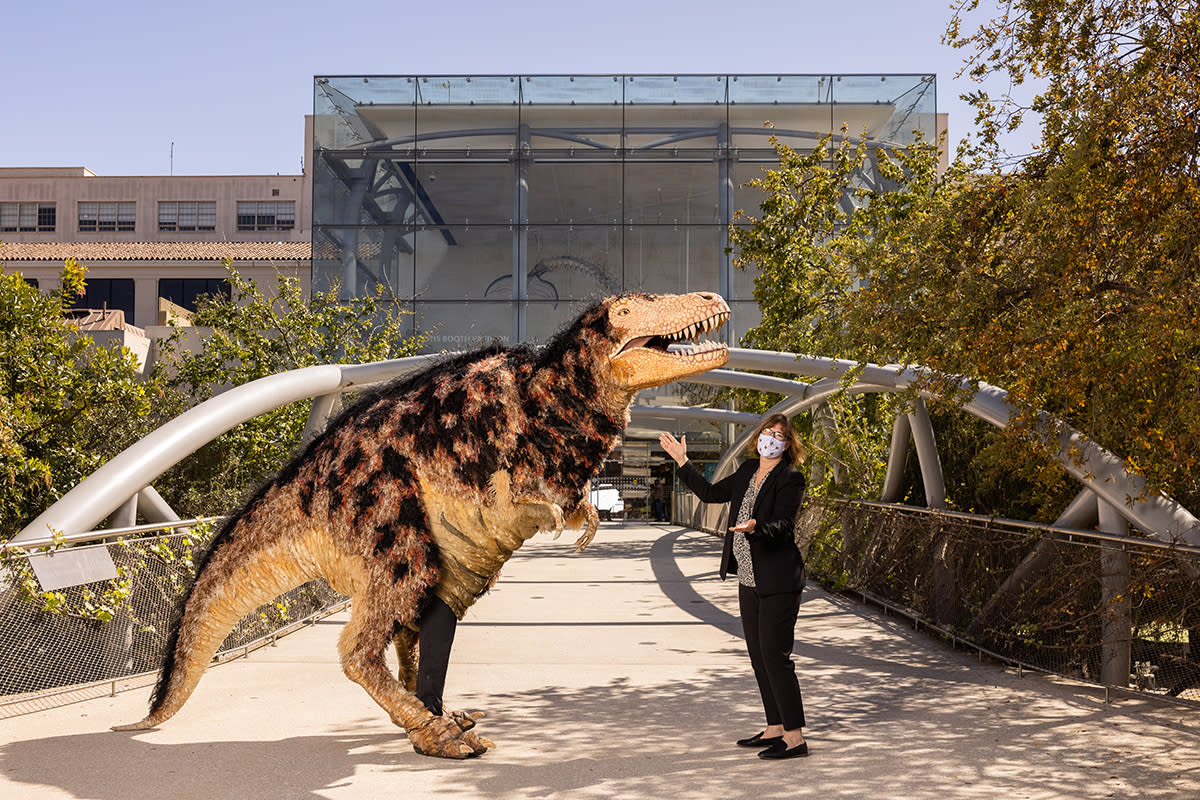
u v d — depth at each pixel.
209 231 45.59
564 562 19.25
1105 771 5.31
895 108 26.36
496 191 26.06
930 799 4.83
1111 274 7.26
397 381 6.41
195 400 18.11
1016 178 7.46
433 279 25.84
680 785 5.08
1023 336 6.74
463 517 5.84
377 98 26.06
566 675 8.24
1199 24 6.45
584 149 26.20
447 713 6.07
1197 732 6.17
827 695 7.38
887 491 13.34
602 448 5.95
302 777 5.25
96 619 7.43
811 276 17.59
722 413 25.12
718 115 26.31
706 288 26.08
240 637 9.38
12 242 44.88
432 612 5.93
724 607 12.79
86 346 11.60
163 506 9.19
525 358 6.10
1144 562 7.10
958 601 9.85
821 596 13.88
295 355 19.27
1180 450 6.46
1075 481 9.04
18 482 10.24
